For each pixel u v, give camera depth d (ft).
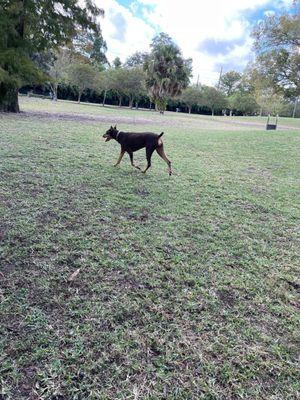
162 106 113.60
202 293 7.39
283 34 58.34
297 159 24.76
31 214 10.74
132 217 11.40
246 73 66.90
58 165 17.07
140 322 6.31
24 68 39.55
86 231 9.94
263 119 122.31
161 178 16.71
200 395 4.88
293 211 13.51
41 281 7.29
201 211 12.66
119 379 5.05
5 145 20.59
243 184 17.22
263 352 5.79
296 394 5.01
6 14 38.14
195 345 5.84
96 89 125.08
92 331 5.96
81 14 42.52
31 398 4.64
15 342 5.55
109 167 17.78
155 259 8.68
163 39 108.37
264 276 8.33
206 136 36.45
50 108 63.16
